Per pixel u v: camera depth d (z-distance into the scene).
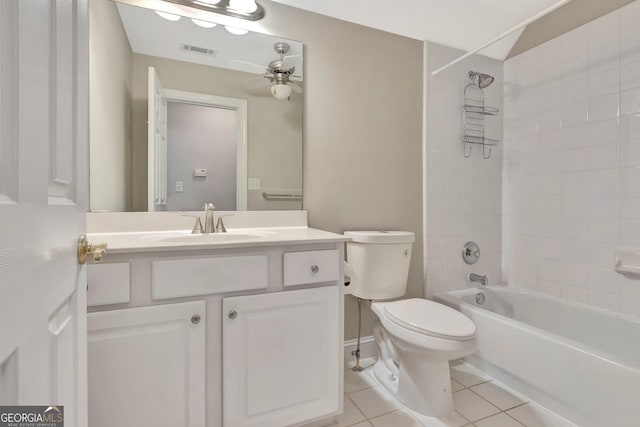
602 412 1.24
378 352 1.86
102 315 0.94
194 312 1.06
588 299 1.83
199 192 1.58
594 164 1.80
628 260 1.65
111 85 1.42
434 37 2.08
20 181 0.38
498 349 1.68
